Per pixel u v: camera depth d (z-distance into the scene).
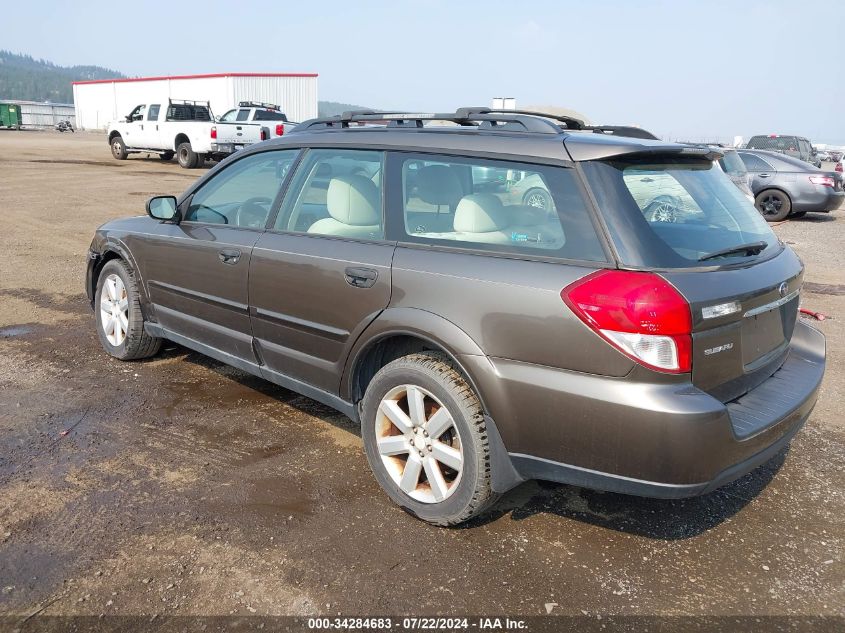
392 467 3.30
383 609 2.62
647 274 2.58
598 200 2.73
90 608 2.57
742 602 2.72
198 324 4.41
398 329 3.12
